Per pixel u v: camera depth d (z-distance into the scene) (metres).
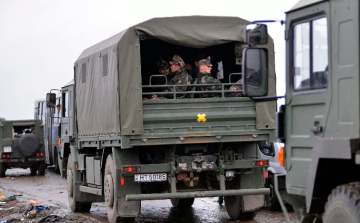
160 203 18.92
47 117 33.78
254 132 13.68
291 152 8.09
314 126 7.57
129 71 13.14
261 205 14.30
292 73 7.98
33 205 17.94
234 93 14.12
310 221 8.20
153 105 13.20
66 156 19.33
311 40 7.61
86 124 16.25
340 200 7.03
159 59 14.84
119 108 13.09
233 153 14.09
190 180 13.84
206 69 14.40
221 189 13.67
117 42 13.23
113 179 13.78
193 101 13.40
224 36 13.83
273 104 13.85
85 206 17.33
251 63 7.64
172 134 13.20
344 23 7.05
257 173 14.24
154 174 13.34
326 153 7.29
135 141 13.04
